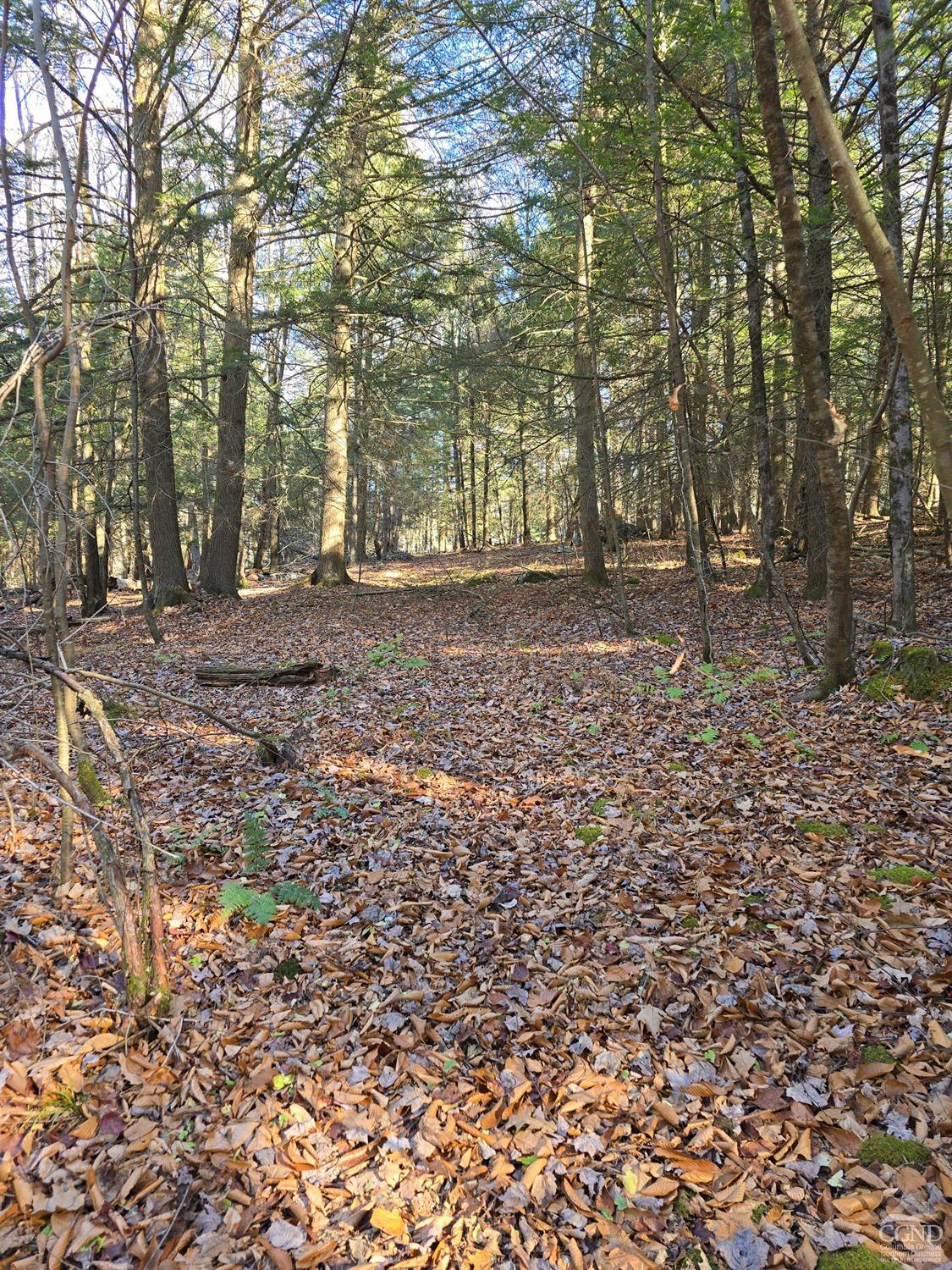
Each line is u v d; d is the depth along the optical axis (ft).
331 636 42.04
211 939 12.19
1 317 26.68
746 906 12.65
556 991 11.04
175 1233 7.44
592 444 48.03
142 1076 9.31
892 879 12.83
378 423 53.31
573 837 15.98
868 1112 8.44
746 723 22.18
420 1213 7.72
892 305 8.07
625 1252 7.14
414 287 42.45
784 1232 7.23
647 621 41.27
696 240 37.40
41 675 14.23
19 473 12.28
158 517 51.19
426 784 19.22
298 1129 8.71
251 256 47.78
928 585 38.32
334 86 36.14
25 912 12.41
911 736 18.86
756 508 73.10
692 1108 8.76
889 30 23.65
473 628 44.24
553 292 41.73
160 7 35.19
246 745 22.36
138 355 25.44
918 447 45.44
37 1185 7.80
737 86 32.91
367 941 12.44
